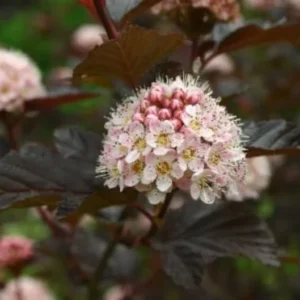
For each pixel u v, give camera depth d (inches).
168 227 19.6
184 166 16.7
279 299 33.7
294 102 31.8
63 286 30.7
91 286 20.6
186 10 20.0
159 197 17.0
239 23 21.3
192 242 19.4
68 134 19.7
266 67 33.9
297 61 33.7
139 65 18.4
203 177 17.0
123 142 16.9
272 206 32.2
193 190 16.9
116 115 17.5
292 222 34.4
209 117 17.0
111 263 24.1
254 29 19.7
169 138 16.7
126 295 24.3
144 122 16.9
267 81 33.6
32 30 51.9
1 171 18.0
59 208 17.6
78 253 22.9
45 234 35.7
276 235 34.2
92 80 20.5
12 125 22.5
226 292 32.4
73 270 22.7
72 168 18.3
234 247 19.2
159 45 18.0
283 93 31.3
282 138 18.7
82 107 41.0
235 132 17.3
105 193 17.6
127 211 19.9
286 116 35.1
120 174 17.1
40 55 51.3
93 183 18.3
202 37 20.6
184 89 17.3
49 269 28.3
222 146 16.9
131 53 18.0
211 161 17.0
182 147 16.7
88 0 18.7
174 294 31.4
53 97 21.8
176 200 26.4
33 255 24.1
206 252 19.1
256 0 36.3
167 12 20.1
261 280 33.6
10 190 18.0
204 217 19.7
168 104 17.1
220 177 17.0
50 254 23.2
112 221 19.9
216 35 21.1
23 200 17.7
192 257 19.1
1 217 37.6
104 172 17.9
